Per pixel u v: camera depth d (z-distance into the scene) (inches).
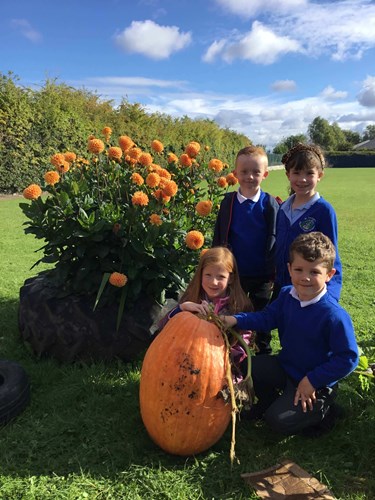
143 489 84.7
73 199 133.4
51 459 91.9
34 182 646.5
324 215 116.3
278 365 108.5
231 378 90.9
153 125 1056.2
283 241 122.6
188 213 158.6
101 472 88.8
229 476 89.0
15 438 98.2
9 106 595.5
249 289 136.3
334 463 94.0
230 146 1670.8
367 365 117.0
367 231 405.4
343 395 117.0
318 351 100.0
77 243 130.4
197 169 167.2
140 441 98.7
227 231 132.0
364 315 187.2
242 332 107.8
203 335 91.3
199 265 112.0
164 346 91.7
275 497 83.1
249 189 129.9
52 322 131.9
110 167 152.9
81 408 111.1
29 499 80.8
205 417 89.0
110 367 130.2
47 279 146.5
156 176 132.7
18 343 147.0
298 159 114.6
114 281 117.3
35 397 116.2
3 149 602.5
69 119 711.7
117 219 129.5
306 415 99.3
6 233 353.7
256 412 110.6
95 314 130.7
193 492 84.4
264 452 97.1
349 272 258.8
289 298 104.1
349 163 2787.9
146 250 126.2
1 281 218.7
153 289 135.7
